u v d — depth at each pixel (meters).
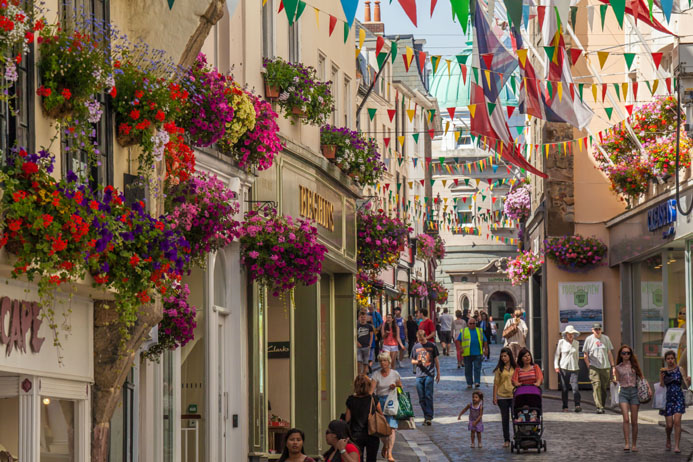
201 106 17.34
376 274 37.34
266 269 21.47
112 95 13.23
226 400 21.20
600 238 46.53
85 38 12.50
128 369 14.59
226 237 17.45
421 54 21.69
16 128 11.22
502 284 110.75
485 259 111.62
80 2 13.50
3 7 10.23
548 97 32.69
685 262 36.91
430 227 87.75
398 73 85.25
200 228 16.67
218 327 20.92
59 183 11.10
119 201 12.70
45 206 10.87
